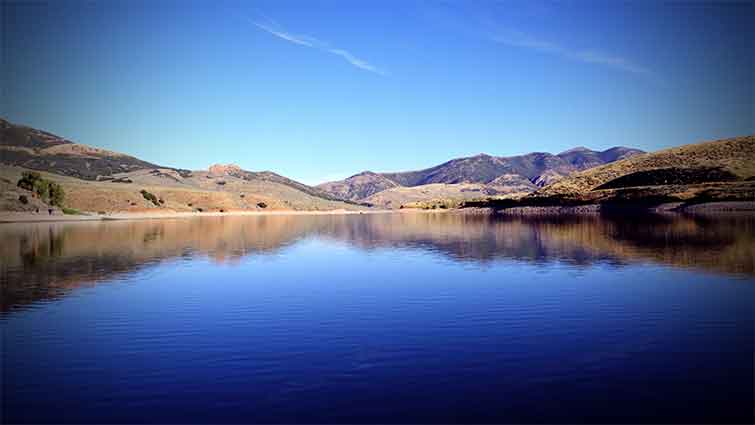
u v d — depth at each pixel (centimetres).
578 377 965
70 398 893
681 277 2070
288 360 1093
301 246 3966
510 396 877
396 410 824
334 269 2566
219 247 3834
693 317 1418
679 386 911
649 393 881
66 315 1531
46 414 829
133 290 1956
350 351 1156
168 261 2909
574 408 823
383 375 991
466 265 2625
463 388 916
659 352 1111
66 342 1242
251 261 2939
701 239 3584
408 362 1071
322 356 1120
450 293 1845
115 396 900
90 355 1138
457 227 6350
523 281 2067
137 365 1068
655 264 2450
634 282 1980
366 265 2719
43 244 3875
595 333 1276
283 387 933
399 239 4584
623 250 3081
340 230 6250
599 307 1563
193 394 905
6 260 2891
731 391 884
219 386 943
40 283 2109
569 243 3666
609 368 1012
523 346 1176
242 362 1084
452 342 1219
